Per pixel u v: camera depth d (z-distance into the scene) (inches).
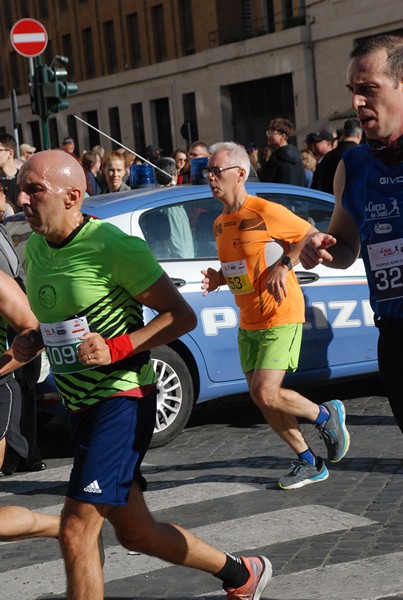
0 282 201.5
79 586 172.7
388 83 161.2
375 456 313.3
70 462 342.0
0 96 2527.1
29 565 240.2
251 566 192.2
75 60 2260.1
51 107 641.6
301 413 285.0
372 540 238.5
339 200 174.9
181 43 1934.1
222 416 392.5
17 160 530.3
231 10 1835.6
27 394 324.5
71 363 180.9
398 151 165.2
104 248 179.0
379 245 169.5
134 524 180.5
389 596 204.7
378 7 1438.2
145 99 2036.2
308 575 218.7
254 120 1772.9
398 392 172.7
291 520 257.1
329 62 1553.9
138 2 2027.6
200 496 285.9
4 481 320.8
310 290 367.2
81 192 180.5
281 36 1626.5
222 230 287.0
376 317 173.3
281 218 280.4
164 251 350.9
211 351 355.3
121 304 182.1
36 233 181.9
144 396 182.1
